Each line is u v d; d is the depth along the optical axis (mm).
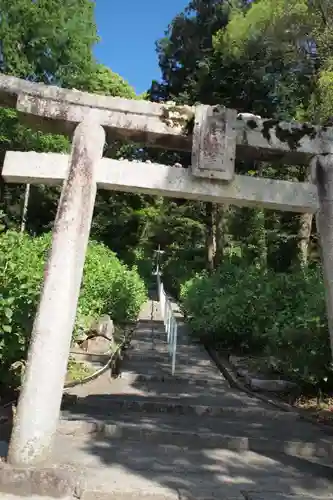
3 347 5574
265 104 16938
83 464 4527
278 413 6836
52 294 4316
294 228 17688
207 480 4395
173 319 10758
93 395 7336
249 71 16625
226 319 10742
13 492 3832
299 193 5039
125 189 4938
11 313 5391
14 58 14766
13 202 20109
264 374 8719
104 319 10320
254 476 4582
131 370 9109
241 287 11203
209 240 21078
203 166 4895
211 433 5637
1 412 5762
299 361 7340
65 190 4629
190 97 19578
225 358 10602
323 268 4840
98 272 11719
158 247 28703
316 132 5152
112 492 3912
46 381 4129
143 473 4434
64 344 4277
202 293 13320
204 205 22078
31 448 3996
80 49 16141
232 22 15805
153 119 4996
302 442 5473
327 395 7695
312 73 13992
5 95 4938
